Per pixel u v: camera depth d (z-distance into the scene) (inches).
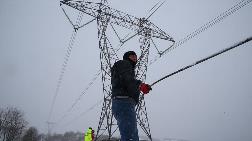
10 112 3521.2
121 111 126.0
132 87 125.6
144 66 895.7
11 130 3462.1
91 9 917.2
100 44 869.2
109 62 839.1
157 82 176.2
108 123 673.0
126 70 128.6
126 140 122.3
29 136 3708.2
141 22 941.2
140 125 690.2
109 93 729.6
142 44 917.8
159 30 919.0
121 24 928.9
